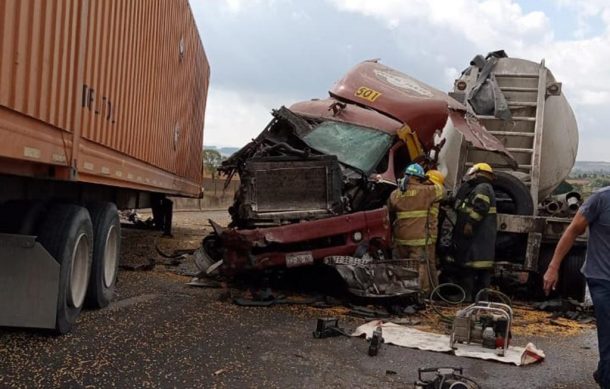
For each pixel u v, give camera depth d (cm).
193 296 746
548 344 620
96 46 588
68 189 628
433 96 970
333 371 484
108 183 687
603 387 414
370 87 960
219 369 472
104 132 638
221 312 667
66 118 506
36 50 430
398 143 864
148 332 566
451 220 857
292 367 488
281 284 811
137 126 803
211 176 3784
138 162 841
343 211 746
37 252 511
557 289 861
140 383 430
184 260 1066
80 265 585
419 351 554
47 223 525
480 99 1004
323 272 781
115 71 667
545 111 988
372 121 877
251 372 470
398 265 725
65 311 534
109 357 483
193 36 1290
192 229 1806
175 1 1030
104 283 655
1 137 379
